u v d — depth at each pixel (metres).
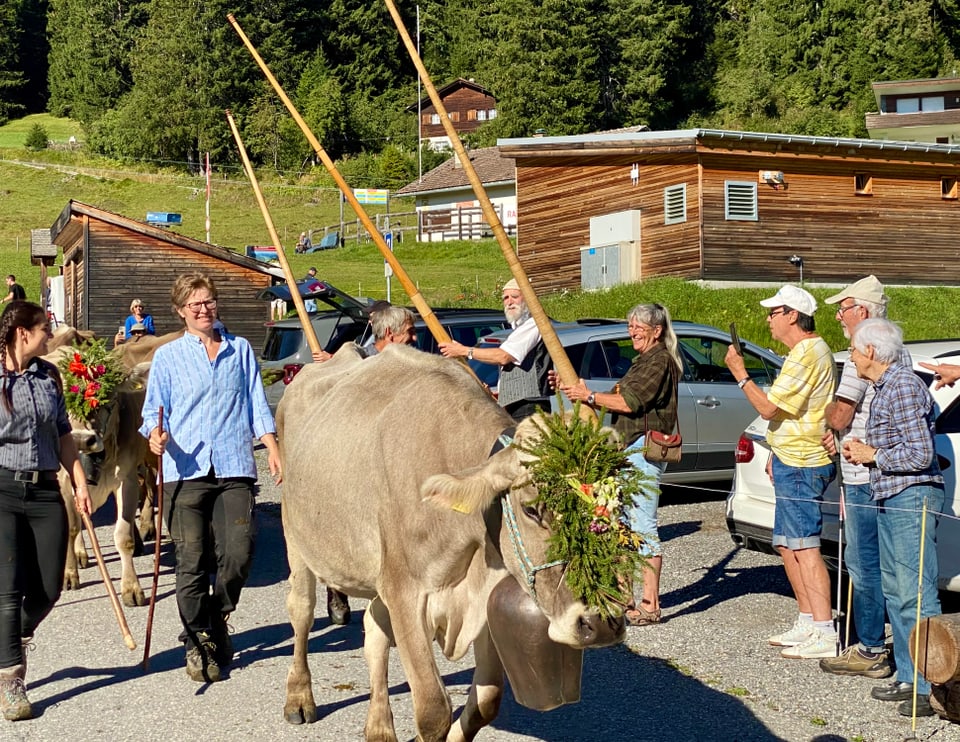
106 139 105.38
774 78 103.94
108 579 6.36
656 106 99.12
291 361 15.20
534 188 37.41
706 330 11.78
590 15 93.50
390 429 4.62
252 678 6.39
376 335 6.69
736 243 31.66
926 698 5.67
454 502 3.80
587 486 3.67
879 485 5.79
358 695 6.08
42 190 88.50
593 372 11.00
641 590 8.21
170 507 6.21
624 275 33.88
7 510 5.83
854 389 6.09
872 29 96.56
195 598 6.24
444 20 124.69
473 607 4.34
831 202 32.81
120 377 8.12
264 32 109.38
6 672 5.78
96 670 6.60
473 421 4.34
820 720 5.57
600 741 5.33
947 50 98.00
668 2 106.06
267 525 10.92
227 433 6.25
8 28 133.62
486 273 51.84
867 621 6.27
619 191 34.22
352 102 110.12
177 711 5.85
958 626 5.34
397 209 87.44
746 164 31.78
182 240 28.44
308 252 65.94
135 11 124.12
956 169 34.22
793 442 6.57
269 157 103.19
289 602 5.74
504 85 93.00
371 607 5.21
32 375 5.95
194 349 6.27
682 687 6.10
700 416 11.32
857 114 94.56
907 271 33.88
